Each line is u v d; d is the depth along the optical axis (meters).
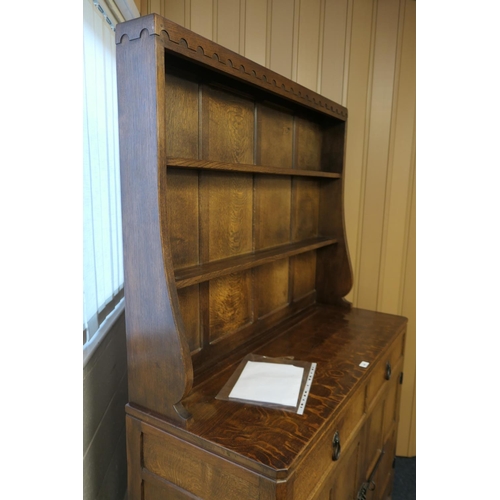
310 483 0.97
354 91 2.07
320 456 1.02
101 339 1.19
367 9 2.02
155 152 0.89
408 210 2.15
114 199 1.50
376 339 1.55
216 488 0.92
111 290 1.46
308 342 1.52
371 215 2.18
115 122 1.51
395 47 2.04
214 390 1.15
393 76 2.06
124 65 0.91
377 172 2.14
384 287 2.22
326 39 2.03
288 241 1.73
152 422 1.01
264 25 1.96
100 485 1.21
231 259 1.35
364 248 2.21
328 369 1.30
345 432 1.19
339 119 1.82
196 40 0.97
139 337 1.00
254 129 1.45
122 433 1.47
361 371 1.29
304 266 1.90
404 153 2.12
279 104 1.58
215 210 1.30
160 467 1.03
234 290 1.43
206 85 1.21
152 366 0.99
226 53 1.07
